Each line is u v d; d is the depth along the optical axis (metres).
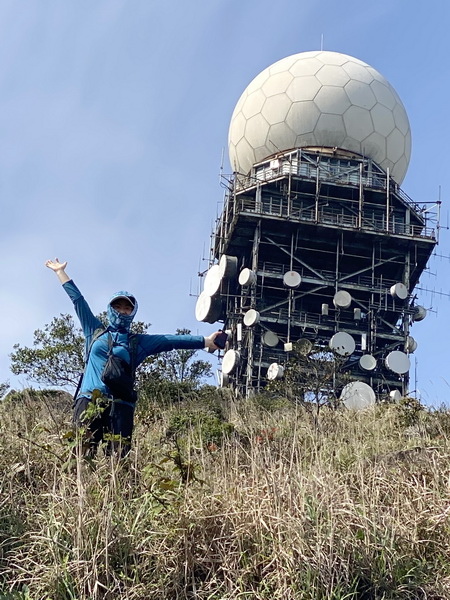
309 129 51.84
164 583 6.28
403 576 6.50
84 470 7.32
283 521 6.55
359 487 7.90
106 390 8.31
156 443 10.19
